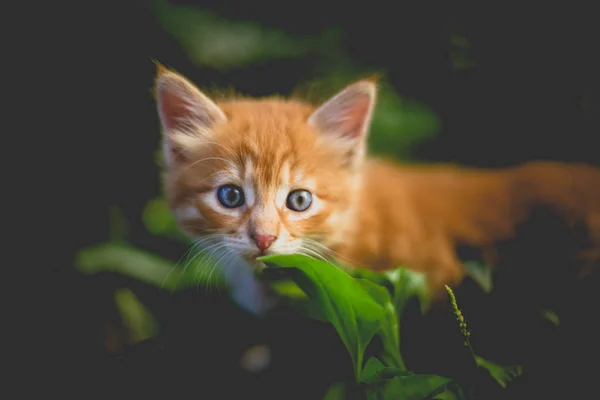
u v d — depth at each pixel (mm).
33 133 584
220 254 494
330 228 495
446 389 425
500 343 445
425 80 676
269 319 504
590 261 518
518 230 554
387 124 662
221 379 474
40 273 571
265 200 477
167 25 646
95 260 575
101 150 602
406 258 536
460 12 631
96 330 567
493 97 638
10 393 513
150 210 624
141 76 611
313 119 497
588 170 583
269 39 677
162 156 510
